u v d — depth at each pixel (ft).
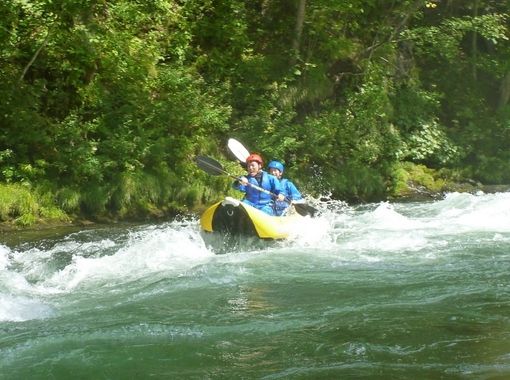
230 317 19.89
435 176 61.41
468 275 24.32
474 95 71.20
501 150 67.26
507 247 29.63
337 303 21.06
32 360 16.56
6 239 37.11
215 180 48.60
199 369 15.87
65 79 47.91
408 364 15.70
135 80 49.19
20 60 46.34
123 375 15.67
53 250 33.65
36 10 43.09
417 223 37.22
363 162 57.00
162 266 27.68
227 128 50.85
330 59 61.00
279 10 60.75
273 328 18.62
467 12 74.49
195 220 43.93
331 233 34.09
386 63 63.62
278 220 32.09
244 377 15.29
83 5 43.88
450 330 18.02
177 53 52.70
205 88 52.90
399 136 59.98
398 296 21.68
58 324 19.69
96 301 22.66
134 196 44.80
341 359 16.15
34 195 41.75
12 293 24.06
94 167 43.32
